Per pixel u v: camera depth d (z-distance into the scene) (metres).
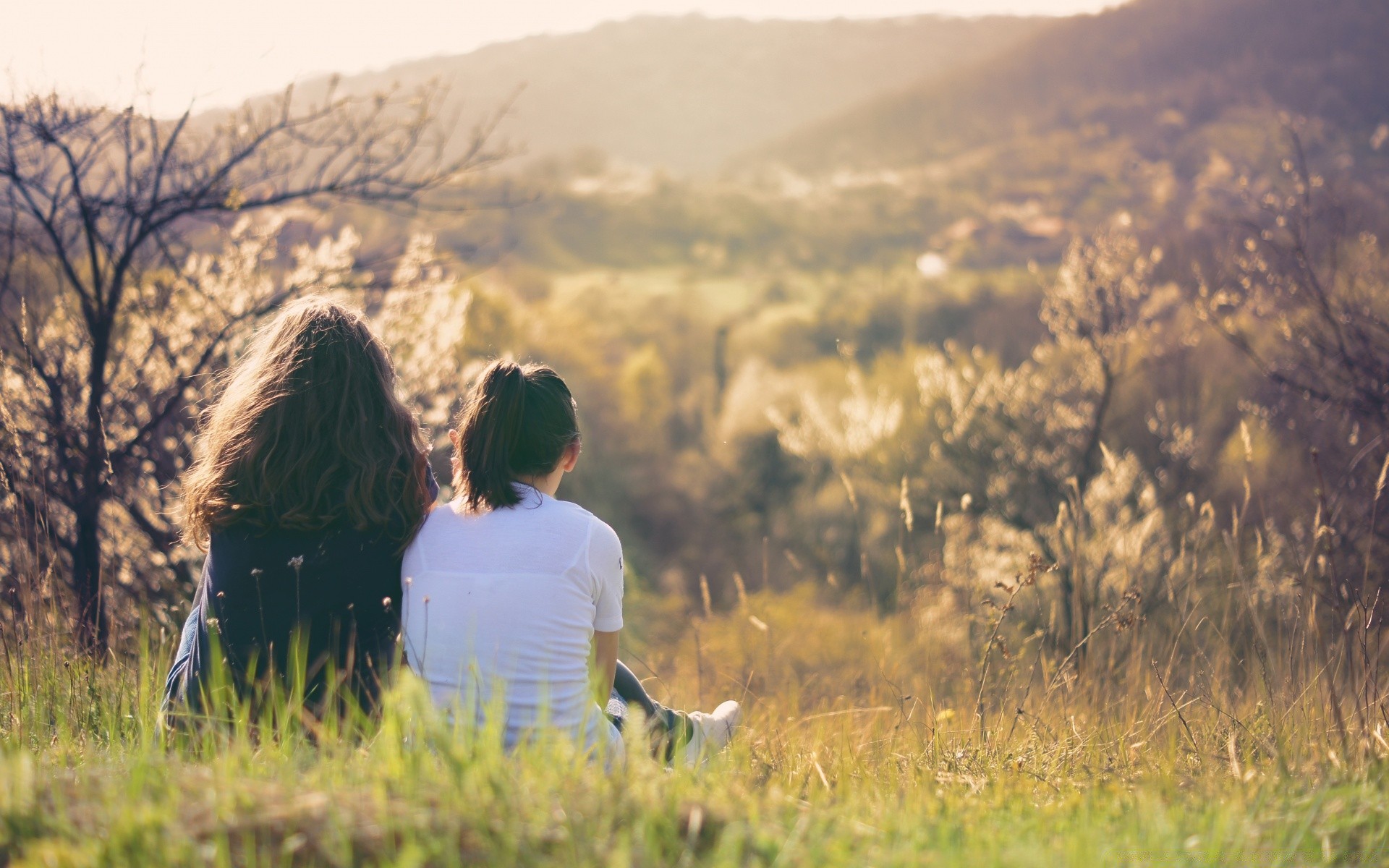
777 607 8.98
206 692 1.91
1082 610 4.03
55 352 4.46
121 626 3.66
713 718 2.47
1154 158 100.50
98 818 1.27
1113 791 2.03
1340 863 1.53
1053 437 12.78
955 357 16.09
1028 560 2.98
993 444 13.06
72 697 2.41
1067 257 12.05
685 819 1.36
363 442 2.05
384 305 5.92
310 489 1.99
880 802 1.80
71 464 4.10
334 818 1.23
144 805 1.24
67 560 4.27
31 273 4.46
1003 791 2.02
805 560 17.33
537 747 1.60
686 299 46.03
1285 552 4.91
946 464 13.51
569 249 93.25
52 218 4.30
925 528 13.08
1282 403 7.56
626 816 1.32
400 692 1.56
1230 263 7.65
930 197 121.56
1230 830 1.57
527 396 2.12
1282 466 7.45
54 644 2.66
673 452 23.27
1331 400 6.49
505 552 2.01
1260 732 2.49
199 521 2.04
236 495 1.99
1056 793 2.10
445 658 1.94
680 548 20.77
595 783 1.41
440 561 2.02
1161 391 13.41
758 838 1.32
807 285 56.81
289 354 2.09
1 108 3.99
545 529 2.04
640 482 21.16
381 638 2.04
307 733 1.87
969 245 86.12
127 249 4.41
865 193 129.75
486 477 2.08
